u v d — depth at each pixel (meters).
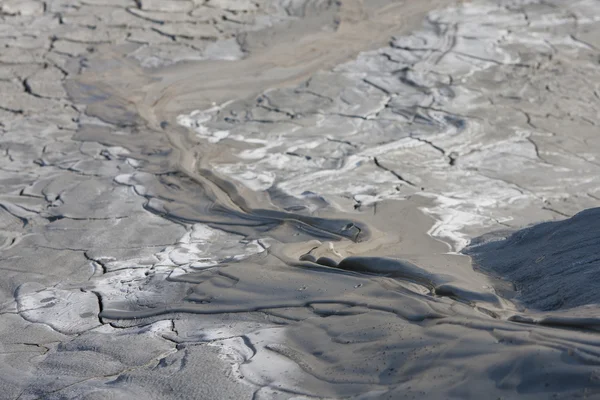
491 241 4.17
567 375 2.19
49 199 5.12
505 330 2.60
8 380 2.89
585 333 2.48
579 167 5.67
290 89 7.23
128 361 2.98
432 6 9.28
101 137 6.25
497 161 5.78
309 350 2.88
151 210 4.96
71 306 3.65
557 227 3.72
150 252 4.33
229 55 8.03
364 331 2.92
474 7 9.23
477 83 7.28
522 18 8.91
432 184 5.38
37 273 4.07
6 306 3.68
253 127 6.46
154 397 2.62
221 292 3.62
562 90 7.12
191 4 9.15
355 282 3.49
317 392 2.55
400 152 5.93
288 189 5.27
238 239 4.49
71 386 2.78
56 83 7.31
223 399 2.56
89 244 4.45
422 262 3.74
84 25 8.49
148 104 6.94
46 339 3.32
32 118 6.60
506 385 2.26
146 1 9.07
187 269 4.04
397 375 2.54
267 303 3.40
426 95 7.02
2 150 5.97
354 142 6.13
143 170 5.61
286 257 4.00
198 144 6.09
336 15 9.05
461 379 2.37
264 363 2.81
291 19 8.98
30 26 8.41
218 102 7.00
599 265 3.11
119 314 3.53
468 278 3.45
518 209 4.98
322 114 6.69
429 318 2.93
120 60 7.83
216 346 3.01
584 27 8.63
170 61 7.85
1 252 4.35
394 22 8.85
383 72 7.57
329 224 4.60
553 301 3.02
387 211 4.88
